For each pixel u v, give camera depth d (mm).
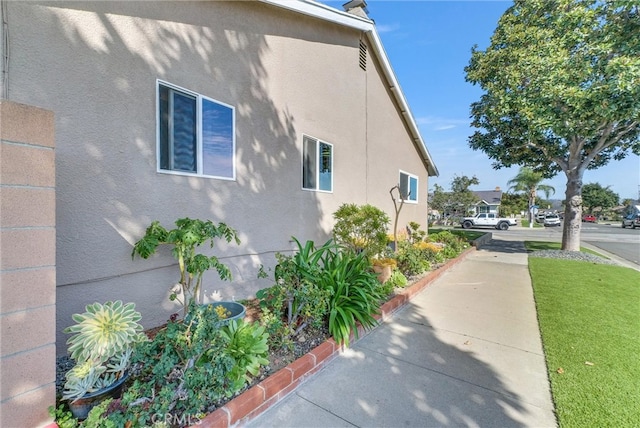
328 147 6805
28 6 2562
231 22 4453
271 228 5223
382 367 3133
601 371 3023
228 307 3615
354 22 7066
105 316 2150
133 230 3350
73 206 2889
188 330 2395
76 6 2863
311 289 3408
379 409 2490
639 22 7641
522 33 9969
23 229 1713
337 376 2961
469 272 7879
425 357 3348
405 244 8367
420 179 12594
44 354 1822
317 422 2334
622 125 9922
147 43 3439
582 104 8070
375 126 8859
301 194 5922
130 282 3369
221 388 2184
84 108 2936
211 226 3365
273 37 5230
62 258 2838
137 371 2459
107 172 3121
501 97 10164
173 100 3736
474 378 2943
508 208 42906
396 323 4324
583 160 11234
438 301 5371
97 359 2086
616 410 2443
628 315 4598
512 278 7184
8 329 1650
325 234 6664
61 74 2775
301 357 2965
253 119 4855
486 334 3959
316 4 5785
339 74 7113
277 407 2506
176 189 3762
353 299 3902
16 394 1692
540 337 3854
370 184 8648
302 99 5953
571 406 2508
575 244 11781
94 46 2998
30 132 1743
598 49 7988
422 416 2410
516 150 12359
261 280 5016
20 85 2539
